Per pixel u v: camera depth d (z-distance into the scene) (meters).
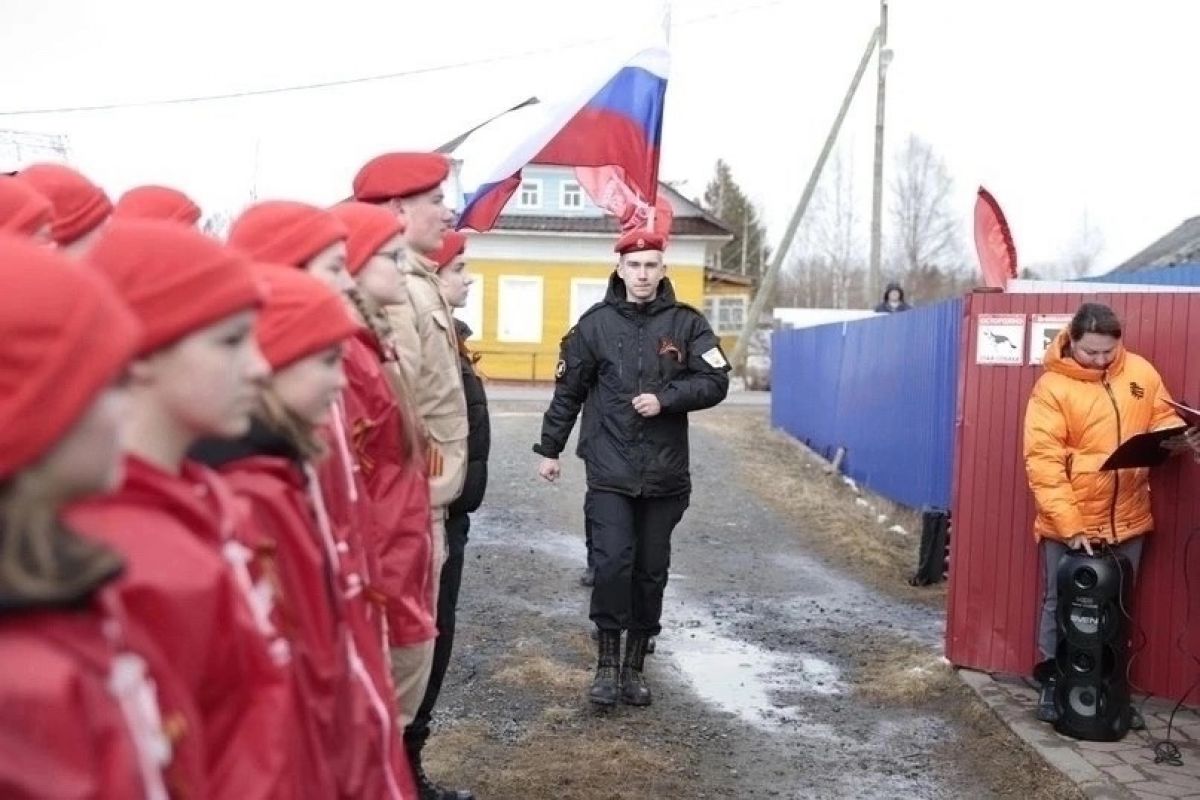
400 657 3.37
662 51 6.73
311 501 2.36
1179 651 5.24
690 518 10.27
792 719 5.29
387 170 3.79
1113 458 4.62
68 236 3.77
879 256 27.03
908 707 5.50
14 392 1.33
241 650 1.83
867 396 11.82
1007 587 5.66
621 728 5.05
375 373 3.06
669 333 5.25
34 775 1.30
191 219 4.34
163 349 1.79
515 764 4.58
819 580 8.15
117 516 1.70
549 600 7.23
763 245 77.94
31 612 1.35
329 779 2.19
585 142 6.68
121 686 1.50
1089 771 4.53
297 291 2.28
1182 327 5.12
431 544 3.42
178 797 1.63
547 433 5.44
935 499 9.39
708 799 4.38
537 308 31.44
